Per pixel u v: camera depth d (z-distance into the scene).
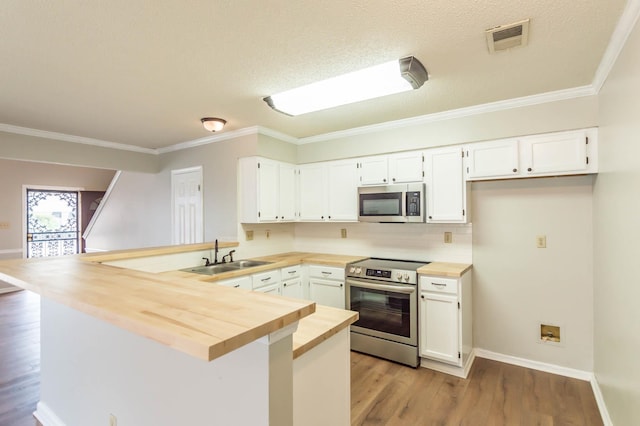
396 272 3.09
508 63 2.14
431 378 2.80
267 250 4.17
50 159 3.72
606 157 2.23
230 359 1.11
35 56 2.00
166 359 1.36
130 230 5.55
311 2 1.51
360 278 3.32
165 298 1.20
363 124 3.52
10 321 4.34
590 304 2.76
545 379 2.78
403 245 3.68
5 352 3.34
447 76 2.33
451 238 3.38
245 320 0.94
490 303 3.18
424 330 2.96
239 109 3.01
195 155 4.27
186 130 3.71
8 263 2.15
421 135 3.27
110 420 1.67
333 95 2.60
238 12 1.58
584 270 2.78
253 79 2.34
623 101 1.81
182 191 4.46
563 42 1.88
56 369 2.11
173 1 1.49
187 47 1.91
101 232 6.39
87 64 2.11
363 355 3.27
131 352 1.53
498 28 1.73
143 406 1.48
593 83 2.45
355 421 2.22
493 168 2.90
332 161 3.89
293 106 2.82
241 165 3.82
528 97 2.72
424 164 3.24
